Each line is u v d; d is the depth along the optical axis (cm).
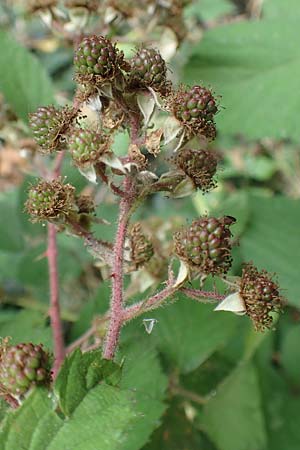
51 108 27
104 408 24
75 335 33
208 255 25
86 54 26
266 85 40
